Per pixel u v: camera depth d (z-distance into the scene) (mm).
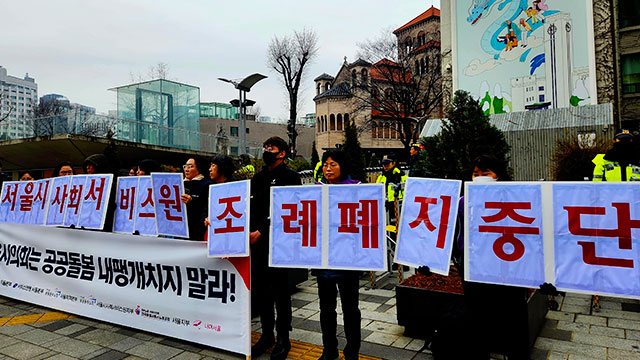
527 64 16734
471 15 18031
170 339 4109
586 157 7906
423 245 3180
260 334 4277
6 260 5684
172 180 4215
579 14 15734
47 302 5113
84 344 4020
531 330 3549
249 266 3596
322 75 59625
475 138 5191
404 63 38500
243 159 11312
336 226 3467
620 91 18109
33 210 5492
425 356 3576
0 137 17016
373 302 5195
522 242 2801
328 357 3436
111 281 4527
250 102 17281
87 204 4957
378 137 51219
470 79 18000
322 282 3486
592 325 4234
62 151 16656
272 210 3686
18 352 3855
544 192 2777
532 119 13672
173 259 4039
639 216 2531
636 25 17844
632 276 2525
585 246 2652
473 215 2953
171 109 19875
